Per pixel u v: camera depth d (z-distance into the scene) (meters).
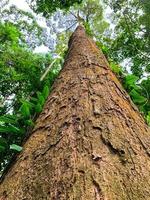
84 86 2.81
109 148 1.81
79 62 3.70
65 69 3.70
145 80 6.94
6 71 9.92
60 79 3.40
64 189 1.44
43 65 10.55
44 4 8.66
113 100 2.59
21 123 3.81
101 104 2.42
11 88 9.88
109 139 1.89
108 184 1.45
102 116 2.21
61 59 10.59
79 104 2.41
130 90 5.06
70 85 2.98
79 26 6.70
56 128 2.18
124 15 14.06
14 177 1.81
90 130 1.99
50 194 1.44
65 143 1.87
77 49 4.50
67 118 2.22
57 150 1.83
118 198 1.36
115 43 14.08
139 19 14.23
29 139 2.33
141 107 4.83
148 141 2.12
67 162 1.65
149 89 6.35
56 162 1.70
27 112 3.70
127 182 1.51
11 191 1.64
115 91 2.90
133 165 1.68
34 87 8.45
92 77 3.09
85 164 1.60
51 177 1.58
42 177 1.62
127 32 13.92
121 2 13.95
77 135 1.93
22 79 9.70
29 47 15.78
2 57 10.37
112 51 13.98
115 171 1.57
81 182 1.46
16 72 10.21
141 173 1.62
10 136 4.57
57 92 2.99
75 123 2.10
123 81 5.11
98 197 1.35
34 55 10.88
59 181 1.51
